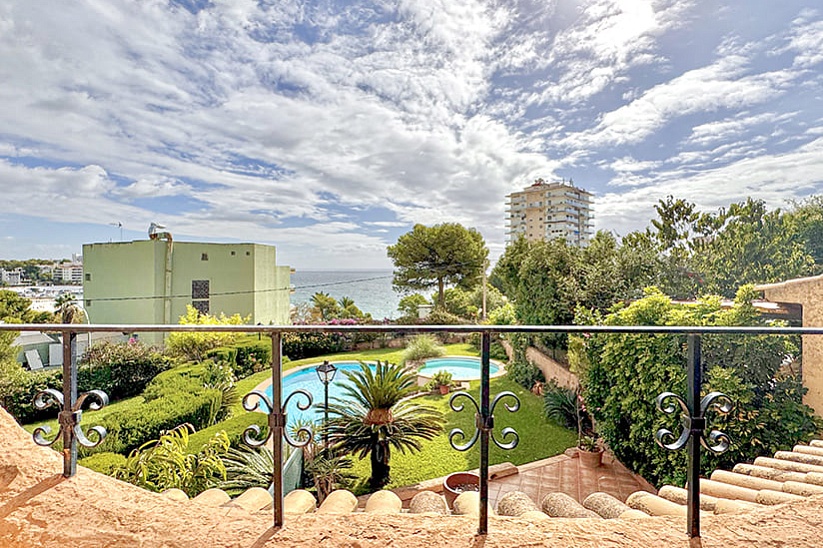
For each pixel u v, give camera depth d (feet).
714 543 4.50
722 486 8.44
